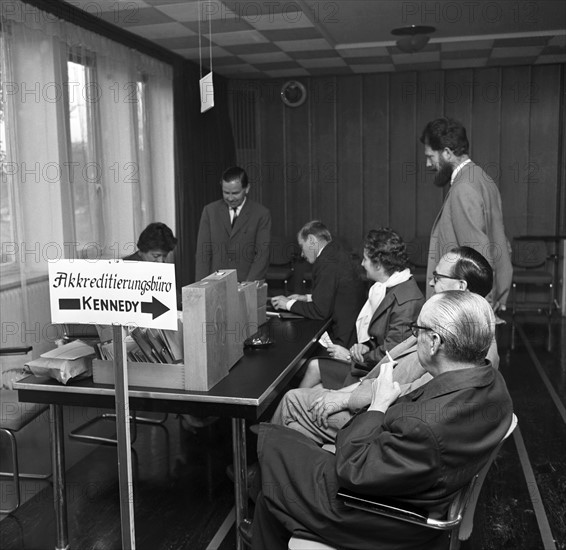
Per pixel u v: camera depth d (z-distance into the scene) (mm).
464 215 3129
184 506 3064
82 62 5012
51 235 4668
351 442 1892
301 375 3531
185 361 2420
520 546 2721
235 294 2783
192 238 6875
